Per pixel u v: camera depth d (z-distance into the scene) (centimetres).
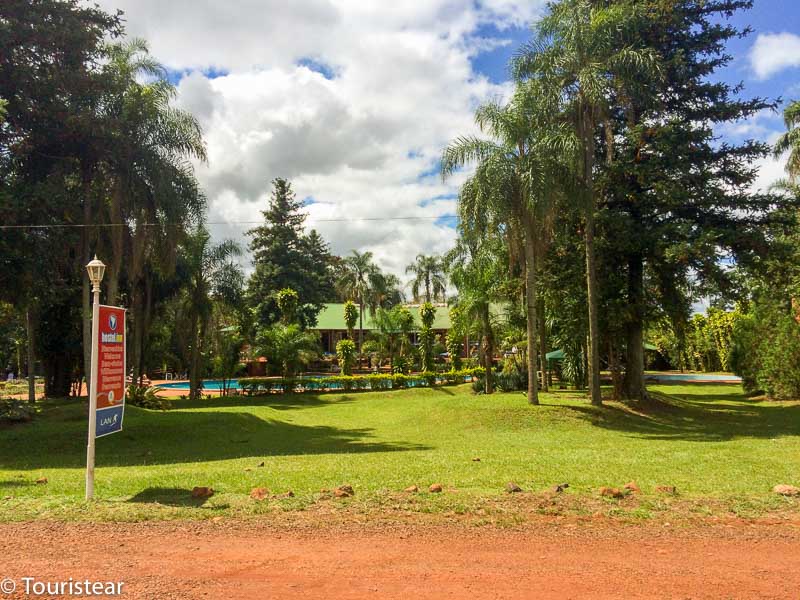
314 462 1094
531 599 414
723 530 587
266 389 3544
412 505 671
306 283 6209
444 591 430
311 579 455
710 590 433
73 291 2369
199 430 1848
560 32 1927
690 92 2317
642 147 2225
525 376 3109
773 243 2069
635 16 2139
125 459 1321
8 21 1802
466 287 2795
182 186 2170
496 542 546
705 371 5606
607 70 1955
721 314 5259
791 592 431
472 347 5241
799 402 2491
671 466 972
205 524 604
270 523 606
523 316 2823
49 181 1919
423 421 2086
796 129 2798
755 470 935
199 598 417
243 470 964
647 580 453
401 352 4838
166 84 2153
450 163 1933
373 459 1127
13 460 1330
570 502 682
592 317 2069
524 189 1861
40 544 542
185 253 3000
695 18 2312
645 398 2322
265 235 6275
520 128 1903
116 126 1970
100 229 2103
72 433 1658
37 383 4994
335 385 3709
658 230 2053
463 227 2008
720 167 2286
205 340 3556
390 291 7338
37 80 1853
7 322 2723
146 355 3897
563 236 2320
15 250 1712
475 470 912
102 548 530
